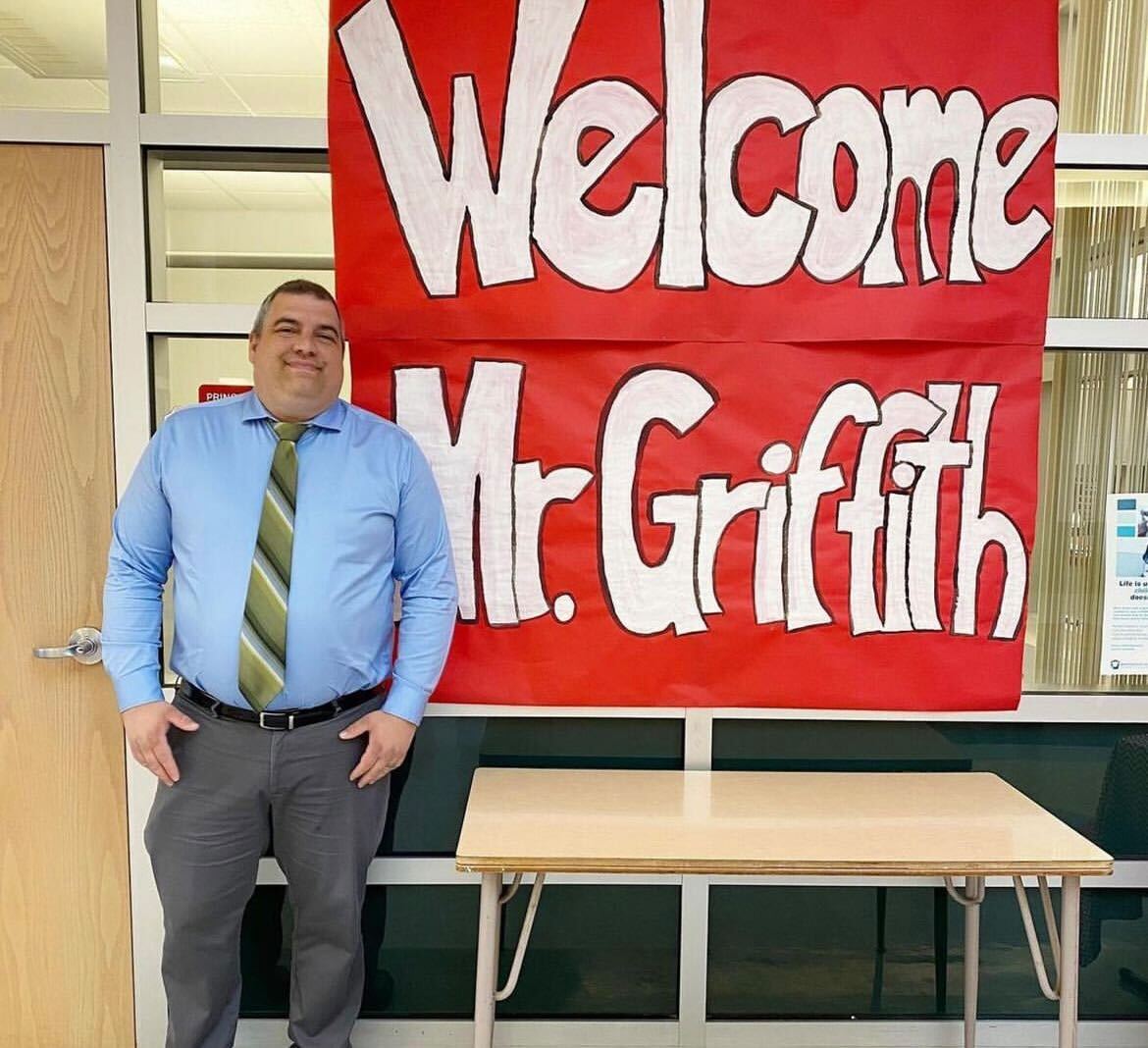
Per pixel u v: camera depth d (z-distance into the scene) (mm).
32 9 1980
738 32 1964
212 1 2010
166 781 1790
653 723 2141
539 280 1992
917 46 1973
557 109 1969
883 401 2029
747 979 2193
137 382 2039
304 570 1758
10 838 2107
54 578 2064
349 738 1821
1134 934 2232
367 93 1958
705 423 2025
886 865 1614
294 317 1763
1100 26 2084
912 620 2068
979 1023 2209
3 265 2012
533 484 2029
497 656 2057
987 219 2006
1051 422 2141
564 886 2172
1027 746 2172
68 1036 2148
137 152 2000
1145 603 2178
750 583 2053
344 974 1921
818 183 1992
